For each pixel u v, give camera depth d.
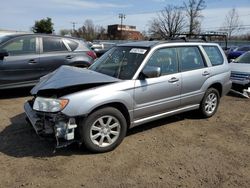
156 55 5.09
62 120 4.08
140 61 4.88
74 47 8.47
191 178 3.82
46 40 7.99
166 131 5.46
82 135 4.22
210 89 6.17
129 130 5.43
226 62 6.60
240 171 4.04
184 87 5.49
